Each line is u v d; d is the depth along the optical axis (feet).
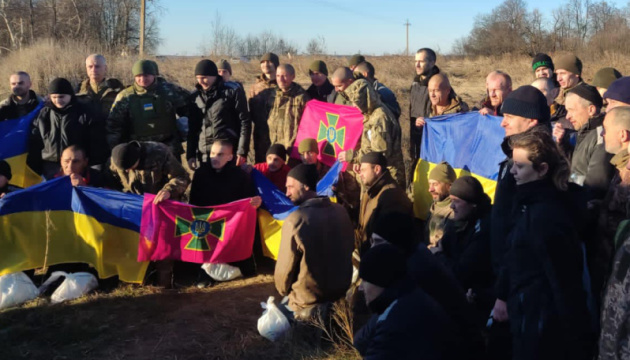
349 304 18.25
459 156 23.25
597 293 12.10
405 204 20.24
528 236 11.40
